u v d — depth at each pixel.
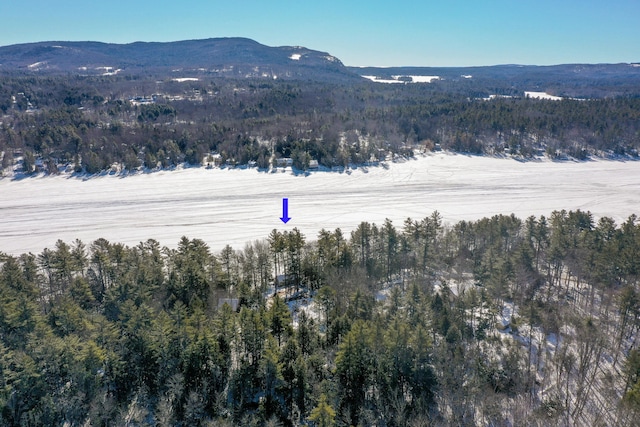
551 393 44.53
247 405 44.12
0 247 98.62
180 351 44.66
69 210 121.88
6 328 46.50
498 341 51.97
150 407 43.56
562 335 54.28
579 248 70.12
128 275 60.62
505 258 66.06
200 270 62.12
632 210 121.06
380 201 129.75
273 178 150.75
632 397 37.75
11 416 38.31
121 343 45.19
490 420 41.19
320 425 37.12
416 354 43.50
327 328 53.06
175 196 133.75
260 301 58.81
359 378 43.62
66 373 41.94
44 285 66.88
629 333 54.50
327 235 73.69
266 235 104.56
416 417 40.22
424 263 70.88
